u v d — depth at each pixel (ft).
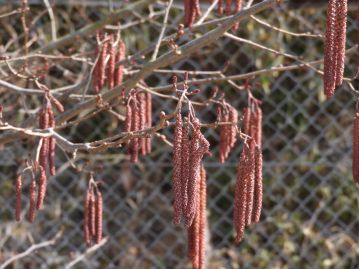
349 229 19.71
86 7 18.98
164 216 20.74
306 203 20.66
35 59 14.32
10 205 19.85
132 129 10.27
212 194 20.43
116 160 19.52
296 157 20.51
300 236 20.34
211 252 20.02
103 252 20.21
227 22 9.59
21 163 18.03
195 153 7.09
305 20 19.39
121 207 20.59
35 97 17.51
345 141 20.51
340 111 20.49
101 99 10.46
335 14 7.45
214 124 8.31
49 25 18.88
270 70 11.41
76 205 19.67
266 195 20.16
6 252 19.36
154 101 19.21
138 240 20.43
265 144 19.79
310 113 20.59
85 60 12.51
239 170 8.14
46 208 19.85
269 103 20.43
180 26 10.08
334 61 7.47
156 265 20.43
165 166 20.31
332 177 20.47
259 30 19.42
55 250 19.36
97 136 20.06
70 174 19.62
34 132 9.57
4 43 18.54
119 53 12.24
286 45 19.80
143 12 18.92
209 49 18.85
